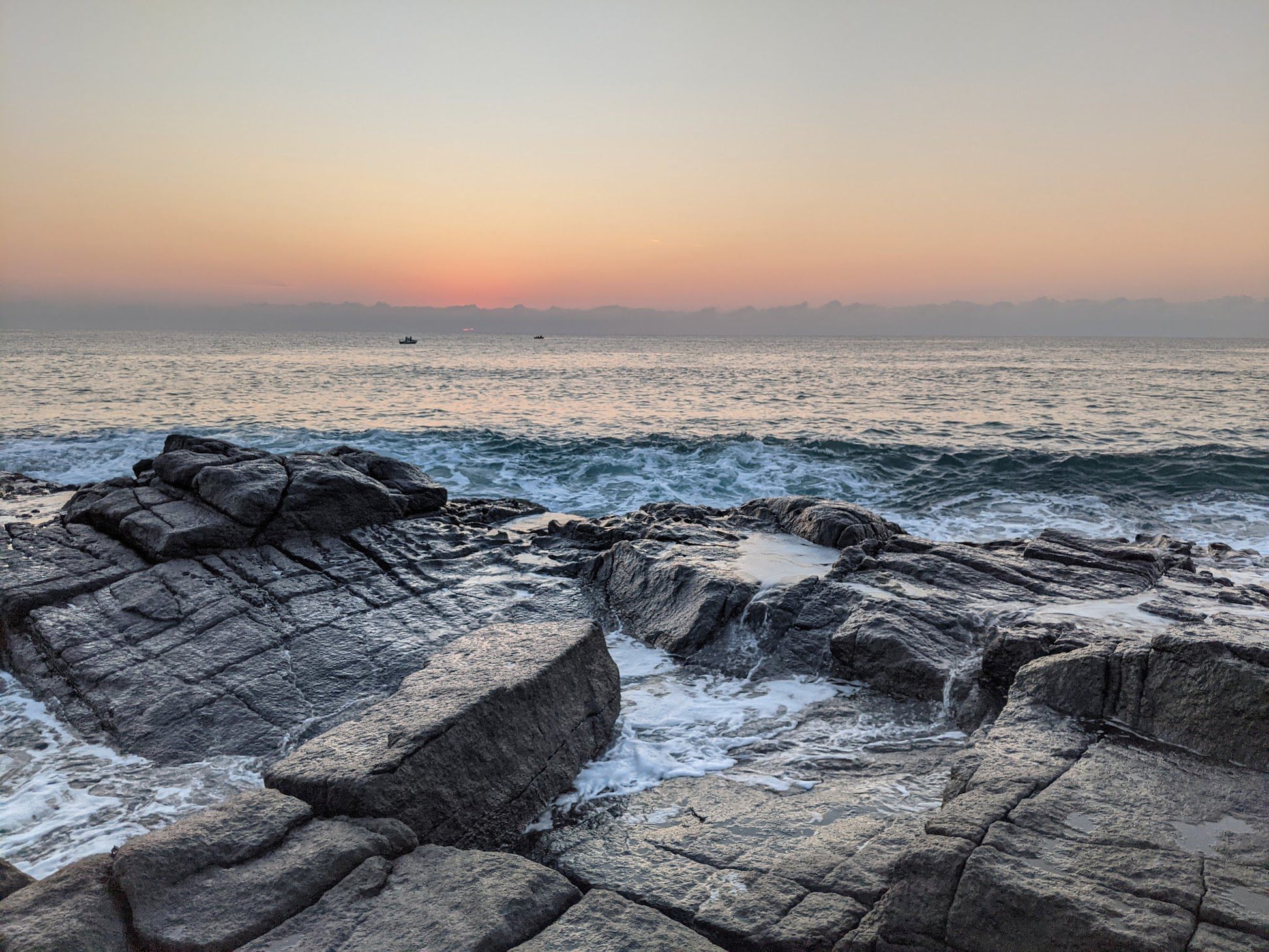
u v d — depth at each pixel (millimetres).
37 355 76875
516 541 11008
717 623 8227
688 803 5207
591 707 6070
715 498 20219
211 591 8664
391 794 4344
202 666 7484
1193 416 32656
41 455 23828
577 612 8961
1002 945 3139
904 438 27438
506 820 4945
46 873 4945
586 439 26688
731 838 4582
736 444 25422
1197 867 3338
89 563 9242
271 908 3447
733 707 6965
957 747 5988
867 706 6883
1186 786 4094
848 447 24891
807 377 56000
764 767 5824
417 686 5461
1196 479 20484
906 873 3449
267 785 4535
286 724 6770
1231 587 8297
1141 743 4645
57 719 7121
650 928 3406
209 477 10078
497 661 5809
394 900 3561
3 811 5711
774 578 8750
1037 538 9930
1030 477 21391
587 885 4172
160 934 3271
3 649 8320
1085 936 3000
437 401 39406
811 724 6562
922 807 4918
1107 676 5039
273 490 9891
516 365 71750
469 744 4891
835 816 4824
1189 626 5383
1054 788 4043
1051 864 3373
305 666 7523
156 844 3699
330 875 3678
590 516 18422
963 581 8398
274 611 8422
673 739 6375
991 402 38750
